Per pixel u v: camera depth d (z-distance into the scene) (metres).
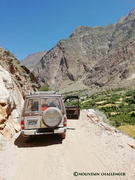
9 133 5.81
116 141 5.20
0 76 7.56
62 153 4.59
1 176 3.37
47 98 5.68
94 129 7.17
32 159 4.22
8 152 4.67
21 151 4.79
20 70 14.94
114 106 130.62
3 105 6.15
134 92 184.75
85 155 4.38
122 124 70.81
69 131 7.27
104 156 4.22
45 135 6.58
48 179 3.25
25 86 14.91
